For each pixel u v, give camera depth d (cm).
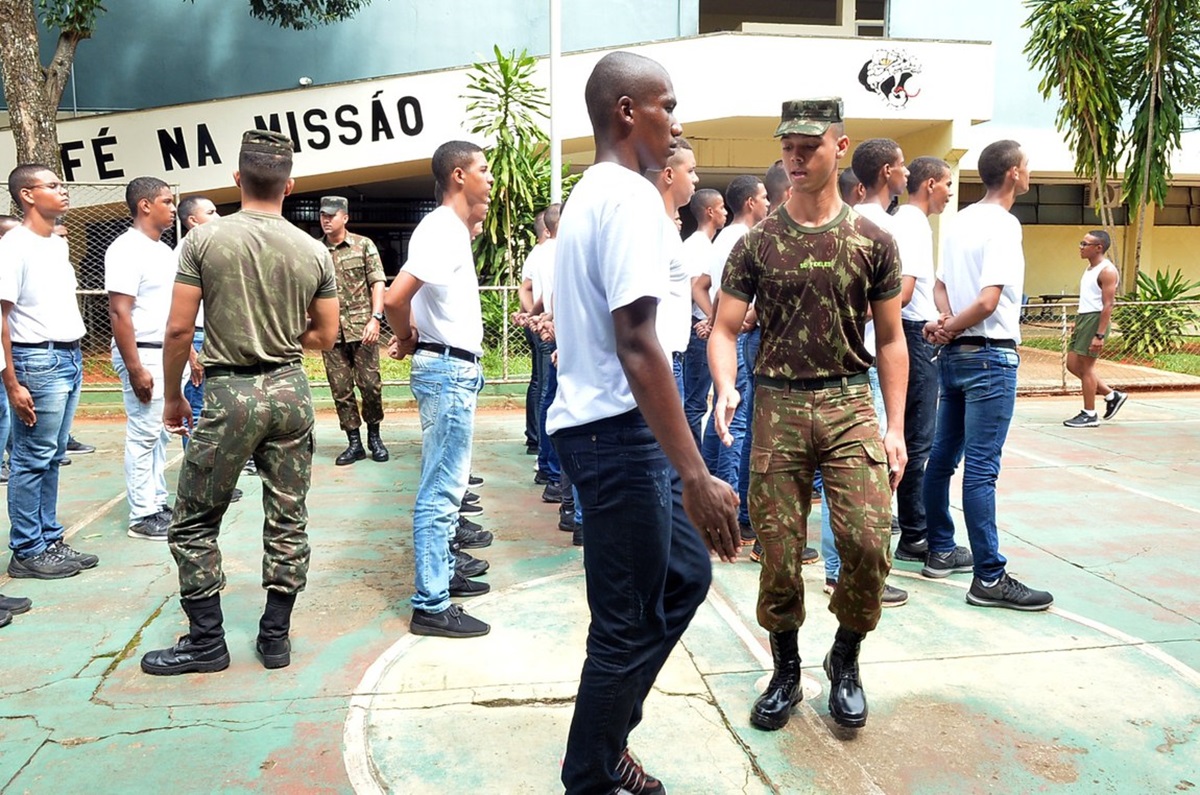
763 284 272
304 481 321
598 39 1373
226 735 273
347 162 1105
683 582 221
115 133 1071
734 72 1127
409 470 631
